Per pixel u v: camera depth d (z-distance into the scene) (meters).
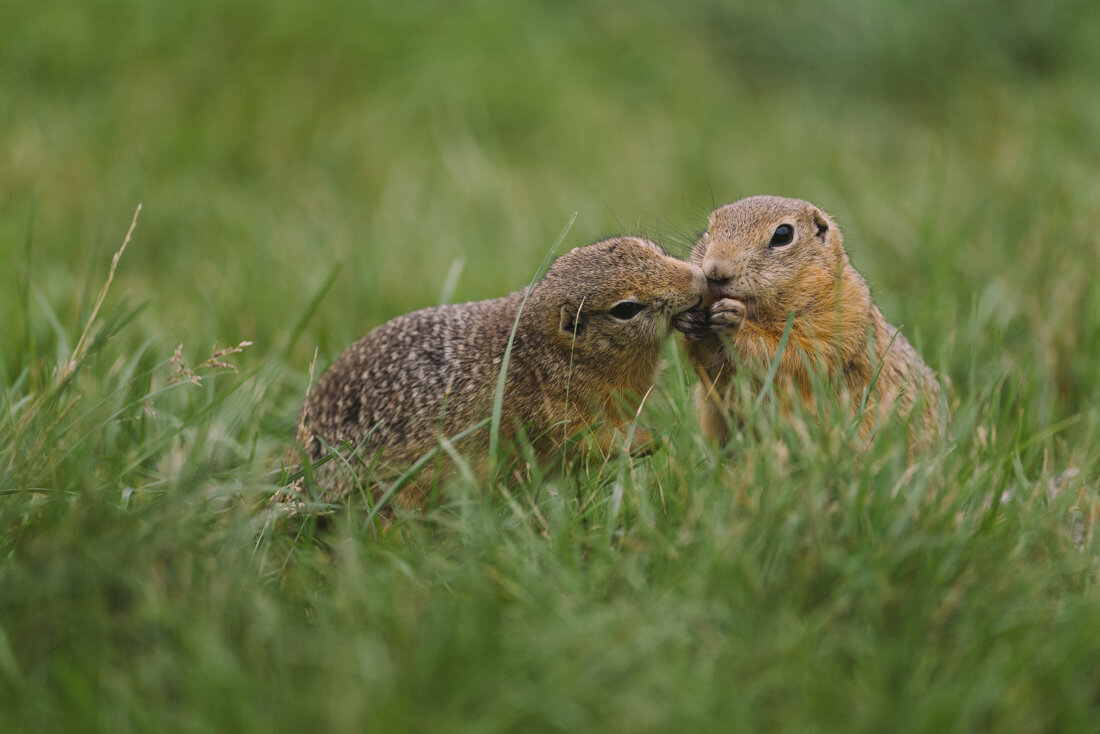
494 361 10.11
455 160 19.20
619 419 10.20
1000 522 8.02
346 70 20.86
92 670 6.77
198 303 13.98
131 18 20.50
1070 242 14.12
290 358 12.75
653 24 24.64
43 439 8.61
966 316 13.16
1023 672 6.60
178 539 7.68
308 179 18.50
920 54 22.88
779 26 24.23
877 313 11.26
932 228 15.12
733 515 7.66
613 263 10.00
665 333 10.15
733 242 10.38
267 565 8.10
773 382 10.24
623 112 22.44
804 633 6.76
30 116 18.53
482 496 8.55
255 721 6.17
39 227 15.77
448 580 7.65
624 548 7.89
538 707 6.29
